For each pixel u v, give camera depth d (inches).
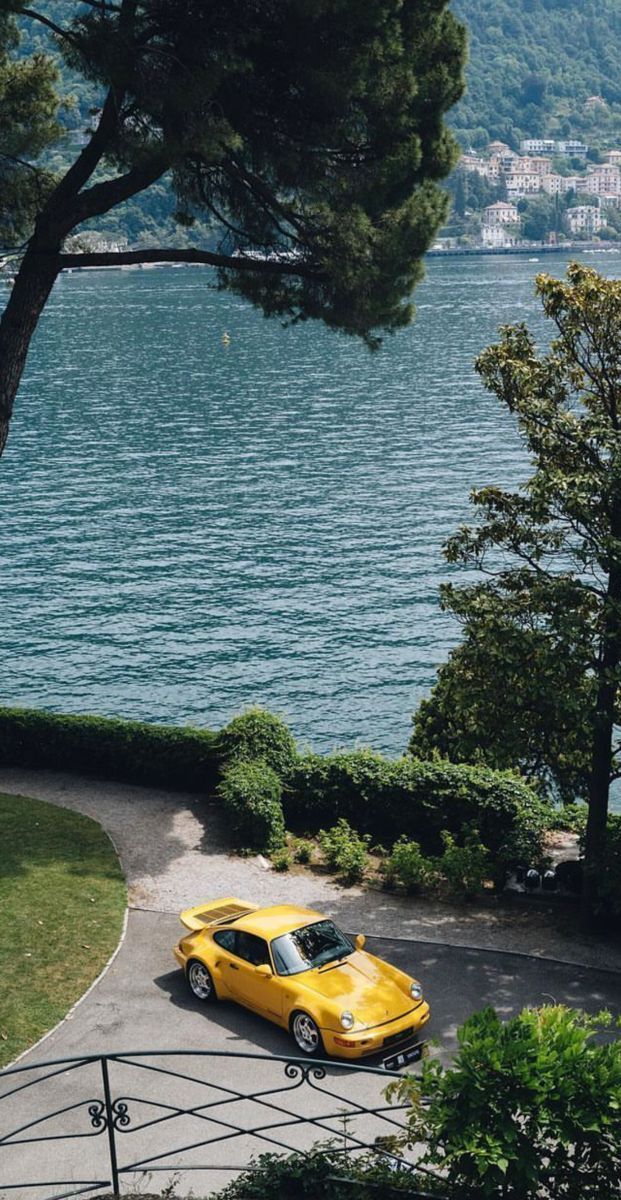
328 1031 653.3
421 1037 690.2
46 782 1119.0
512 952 808.9
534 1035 345.7
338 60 829.8
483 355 880.9
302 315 950.4
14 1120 597.9
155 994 740.0
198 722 2124.8
